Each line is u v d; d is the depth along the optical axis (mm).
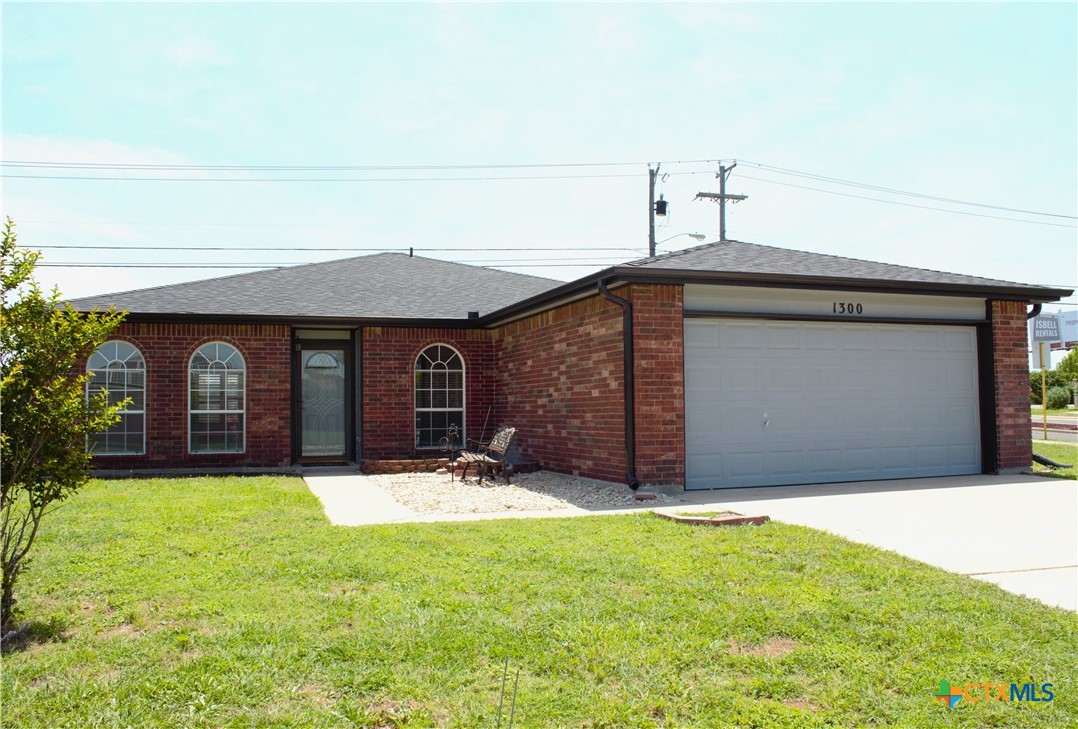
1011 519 8750
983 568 6449
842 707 3738
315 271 18547
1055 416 38469
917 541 7523
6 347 4984
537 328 14195
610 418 11445
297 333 15969
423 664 4207
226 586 5719
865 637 4645
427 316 15766
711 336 11555
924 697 3852
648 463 10766
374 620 4898
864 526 8312
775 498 10430
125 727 3494
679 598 5344
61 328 5102
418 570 6164
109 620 4973
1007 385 13258
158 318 14289
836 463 12203
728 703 3766
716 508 9477
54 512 8930
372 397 15609
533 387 14367
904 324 12766
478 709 3678
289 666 4172
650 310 10883
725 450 11547
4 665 4211
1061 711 3695
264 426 15023
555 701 3768
